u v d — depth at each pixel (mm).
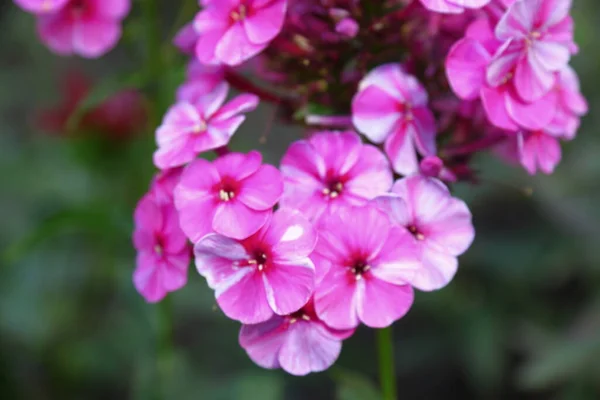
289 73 451
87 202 689
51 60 937
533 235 664
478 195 636
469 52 422
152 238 431
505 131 431
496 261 660
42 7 527
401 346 701
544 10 421
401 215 411
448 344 686
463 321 668
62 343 675
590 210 621
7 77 928
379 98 426
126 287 558
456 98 438
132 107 665
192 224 411
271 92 465
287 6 440
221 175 415
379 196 407
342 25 432
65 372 669
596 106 658
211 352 721
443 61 441
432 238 415
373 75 429
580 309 649
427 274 411
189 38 471
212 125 428
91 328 689
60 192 716
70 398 674
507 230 674
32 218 707
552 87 433
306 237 401
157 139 435
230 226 405
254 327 407
